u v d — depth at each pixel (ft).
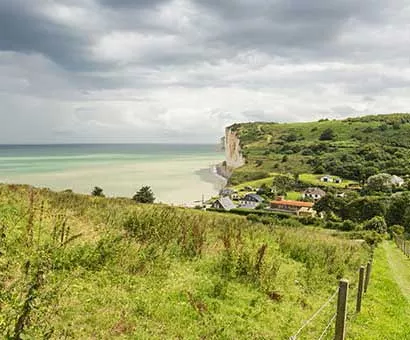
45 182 391.86
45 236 35.91
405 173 457.68
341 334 27.86
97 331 22.81
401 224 275.39
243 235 63.62
